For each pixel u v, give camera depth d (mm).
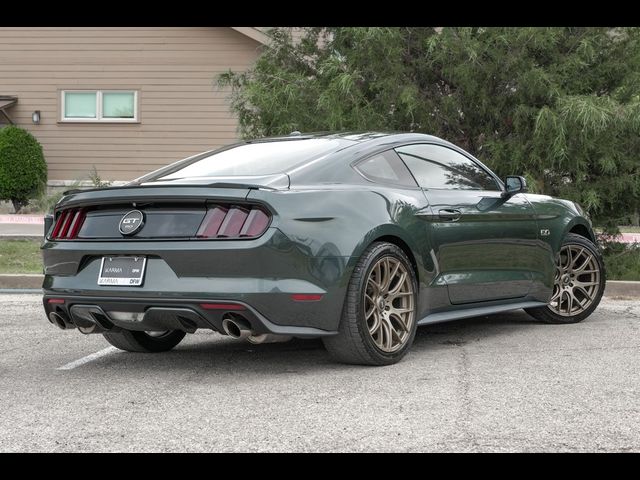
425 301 5555
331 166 5191
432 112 10906
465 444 3609
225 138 20172
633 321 7039
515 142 10477
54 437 3812
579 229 7227
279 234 4660
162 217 4840
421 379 4828
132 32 20234
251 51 19938
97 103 20469
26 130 20250
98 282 4961
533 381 4738
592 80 10812
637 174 10305
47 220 5590
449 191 5883
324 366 5289
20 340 6477
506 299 6289
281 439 3729
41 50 20516
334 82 10547
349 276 4926
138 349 5922
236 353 5891
